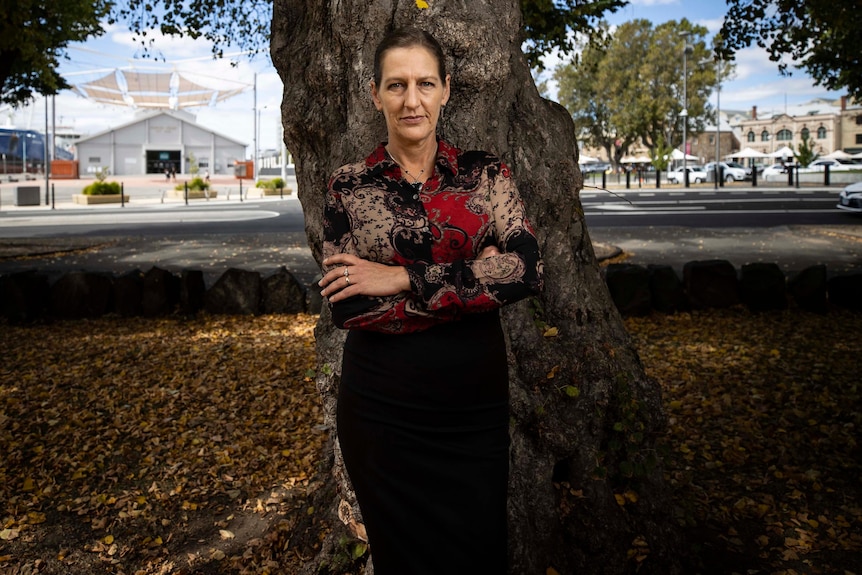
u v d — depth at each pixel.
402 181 1.86
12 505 3.85
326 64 2.72
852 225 16.84
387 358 1.81
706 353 6.45
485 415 1.84
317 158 2.96
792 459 4.12
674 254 12.75
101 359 6.70
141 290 8.69
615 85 56.56
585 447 2.81
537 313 2.94
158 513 3.73
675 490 3.72
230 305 8.68
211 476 4.14
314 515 3.34
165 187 48.78
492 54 2.61
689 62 54.56
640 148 78.00
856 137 89.06
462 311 1.76
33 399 5.55
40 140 72.81
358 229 1.84
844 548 3.17
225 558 3.26
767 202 25.38
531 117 3.04
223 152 78.00
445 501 1.83
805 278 8.12
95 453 4.50
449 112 2.66
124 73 49.03
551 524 2.65
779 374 5.71
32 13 12.48
